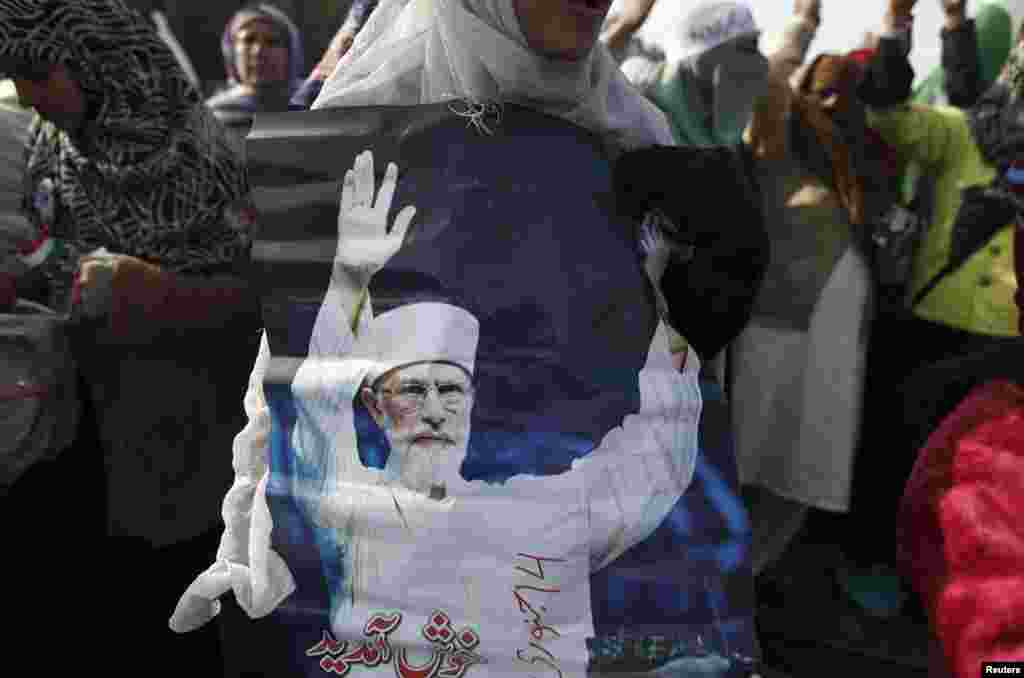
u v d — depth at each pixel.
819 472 2.22
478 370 0.85
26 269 1.64
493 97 0.99
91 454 1.60
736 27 2.14
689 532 0.89
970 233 2.22
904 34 2.29
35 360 1.44
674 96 2.19
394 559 0.84
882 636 2.12
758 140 2.31
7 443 1.41
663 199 0.94
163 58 1.53
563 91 0.98
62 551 1.58
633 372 0.90
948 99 2.60
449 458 0.85
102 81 1.47
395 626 0.83
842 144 2.24
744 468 2.35
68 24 1.41
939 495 0.84
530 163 0.92
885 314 2.40
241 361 1.58
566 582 0.83
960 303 2.24
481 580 0.82
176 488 1.53
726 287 0.97
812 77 2.37
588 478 0.85
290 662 0.87
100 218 1.57
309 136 0.95
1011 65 1.57
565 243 0.90
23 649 1.56
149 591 1.62
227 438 1.58
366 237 0.91
